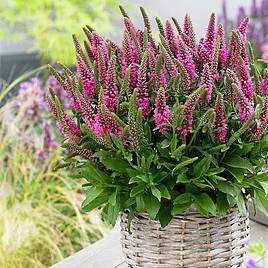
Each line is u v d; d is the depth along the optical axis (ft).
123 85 3.84
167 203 3.98
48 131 7.95
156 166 3.93
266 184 4.15
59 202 8.13
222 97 3.76
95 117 3.83
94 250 5.20
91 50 4.16
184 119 3.76
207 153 3.86
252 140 3.93
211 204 3.85
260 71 4.48
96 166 4.04
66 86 4.03
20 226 7.41
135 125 3.73
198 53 4.05
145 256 4.09
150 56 3.94
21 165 7.93
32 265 7.29
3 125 7.84
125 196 4.00
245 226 4.16
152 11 7.73
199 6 7.55
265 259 4.74
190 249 4.01
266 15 7.72
